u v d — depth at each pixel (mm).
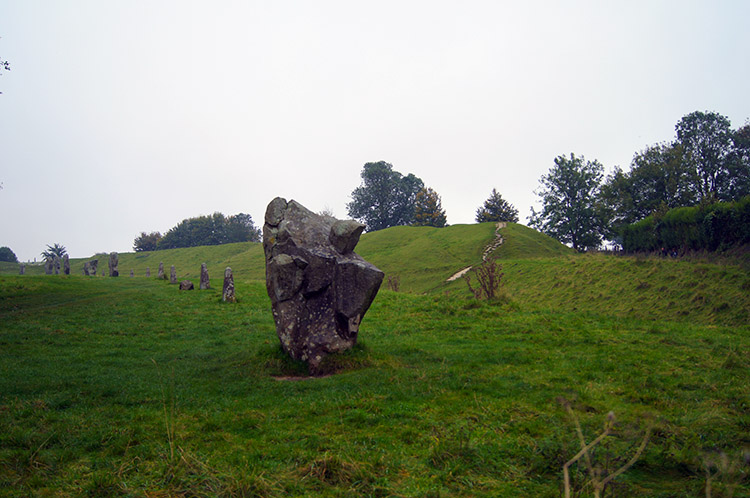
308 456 6273
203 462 6102
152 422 7922
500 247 65875
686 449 5992
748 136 65312
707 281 24984
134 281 37875
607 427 4492
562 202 78188
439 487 5371
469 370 10781
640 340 13961
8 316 21266
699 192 64062
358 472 5711
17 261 122062
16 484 5703
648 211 63500
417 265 65000
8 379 11094
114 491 5457
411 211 127688
